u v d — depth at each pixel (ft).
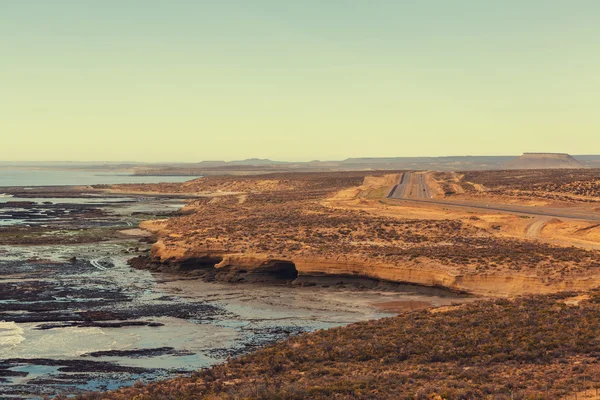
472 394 86.84
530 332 120.16
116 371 127.03
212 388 99.50
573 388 87.04
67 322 167.94
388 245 244.83
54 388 116.37
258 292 212.43
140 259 273.33
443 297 196.95
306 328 163.02
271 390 92.22
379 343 120.47
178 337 154.30
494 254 213.46
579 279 180.86
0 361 134.21
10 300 195.00
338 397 89.20
